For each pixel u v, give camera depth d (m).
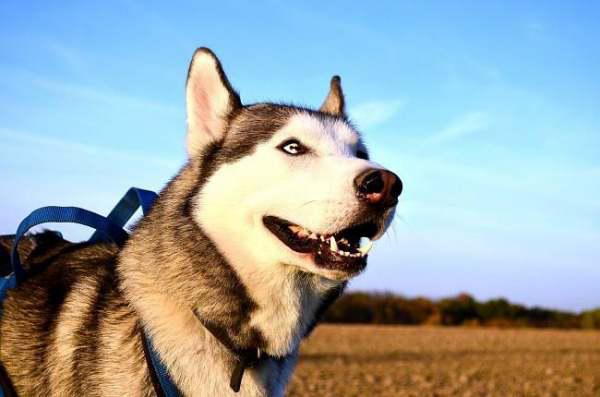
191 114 0.91
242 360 0.80
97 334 0.81
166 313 0.79
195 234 0.81
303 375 3.12
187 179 0.87
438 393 2.59
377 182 0.81
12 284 0.90
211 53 0.93
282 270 0.82
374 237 0.83
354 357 4.48
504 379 3.23
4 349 0.87
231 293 0.80
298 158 0.85
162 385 0.77
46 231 1.01
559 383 3.07
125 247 0.85
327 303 0.88
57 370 0.82
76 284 0.86
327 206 0.81
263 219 0.82
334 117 0.95
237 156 0.86
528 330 10.16
